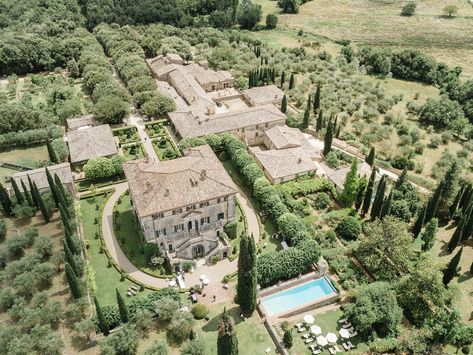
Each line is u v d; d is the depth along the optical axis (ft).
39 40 613.11
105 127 427.74
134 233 327.67
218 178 314.14
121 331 236.84
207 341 248.73
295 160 385.29
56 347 228.43
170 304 254.27
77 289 252.21
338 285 290.56
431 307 272.72
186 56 639.35
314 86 565.53
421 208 353.31
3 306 261.24
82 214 346.95
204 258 309.83
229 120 436.35
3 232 309.83
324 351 247.50
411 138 461.78
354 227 325.21
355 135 478.18
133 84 518.78
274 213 332.19
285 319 266.57
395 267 297.53
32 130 433.48
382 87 596.70
